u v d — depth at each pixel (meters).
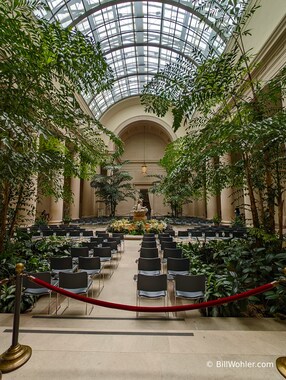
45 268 4.22
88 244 6.00
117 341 1.97
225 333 2.14
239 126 3.01
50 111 3.27
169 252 4.82
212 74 3.17
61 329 2.21
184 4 11.05
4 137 1.95
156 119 22.20
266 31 6.75
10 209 4.85
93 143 5.16
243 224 10.22
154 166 25.72
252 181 4.29
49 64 2.99
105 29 13.88
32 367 1.54
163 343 1.95
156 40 15.30
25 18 2.73
